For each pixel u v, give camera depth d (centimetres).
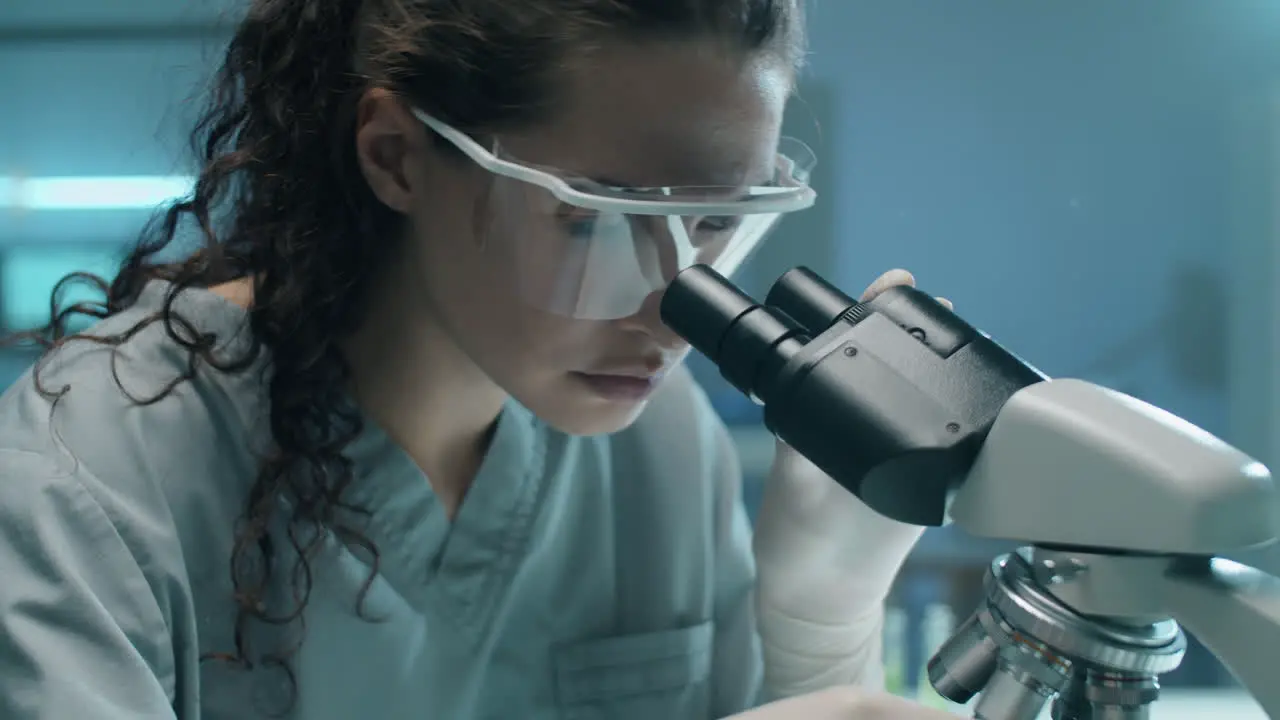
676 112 73
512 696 105
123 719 73
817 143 172
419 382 94
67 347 88
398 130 81
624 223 74
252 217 89
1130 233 199
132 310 93
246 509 89
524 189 76
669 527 111
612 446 110
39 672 73
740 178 75
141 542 82
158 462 85
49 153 183
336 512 92
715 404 189
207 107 97
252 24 90
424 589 98
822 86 197
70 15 180
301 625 92
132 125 182
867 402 60
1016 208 199
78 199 184
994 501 57
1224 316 197
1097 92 196
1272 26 191
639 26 71
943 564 184
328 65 84
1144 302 200
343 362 92
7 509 77
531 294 78
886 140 198
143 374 88
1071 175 198
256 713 91
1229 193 196
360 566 94
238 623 89
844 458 60
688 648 111
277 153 87
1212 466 50
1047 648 57
